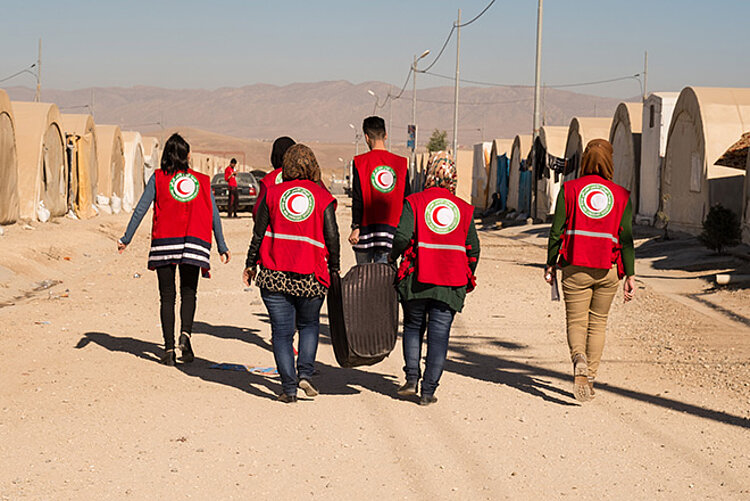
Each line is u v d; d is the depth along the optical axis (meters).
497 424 5.90
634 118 28.56
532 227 31.89
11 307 10.52
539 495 4.50
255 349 8.53
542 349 8.73
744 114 21.69
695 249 18.41
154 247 7.50
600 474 4.86
